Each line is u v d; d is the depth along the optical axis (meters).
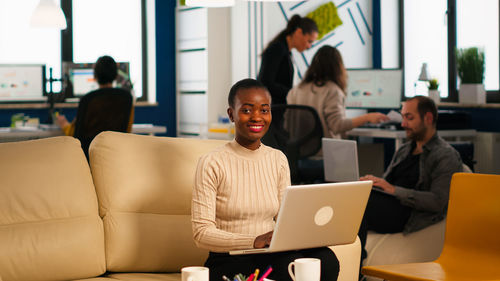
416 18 6.68
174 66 6.90
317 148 4.30
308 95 4.68
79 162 2.33
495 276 2.35
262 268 2.00
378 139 6.78
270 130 4.22
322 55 4.65
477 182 2.55
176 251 2.36
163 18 6.82
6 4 6.06
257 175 2.16
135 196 2.35
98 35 6.59
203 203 2.06
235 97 2.14
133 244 2.31
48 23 5.30
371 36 6.94
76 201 2.25
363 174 5.73
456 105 5.70
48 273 2.15
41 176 2.23
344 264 2.42
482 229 2.51
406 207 3.32
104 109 4.48
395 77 5.95
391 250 3.21
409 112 3.40
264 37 6.18
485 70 5.76
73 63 5.90
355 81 6.03
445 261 2.56
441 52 6.39
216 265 2.07
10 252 2.09
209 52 6.27
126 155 2.40
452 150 3.29
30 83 5.83
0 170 2.18
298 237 1.91
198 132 6.51
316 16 6.56
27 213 2.17
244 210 2.12
